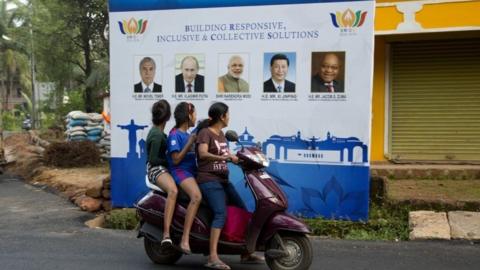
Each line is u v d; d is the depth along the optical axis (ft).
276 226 18.24
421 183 34.60
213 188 19.02
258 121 28.17
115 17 30.09
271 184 18.71
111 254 22.70
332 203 27.35
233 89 28.50
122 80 30.22
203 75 28.91
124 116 30.32
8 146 88.02
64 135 82.89
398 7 38.24
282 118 27.84
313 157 27.48
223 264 18.88
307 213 27.71
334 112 27.12
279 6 27.58
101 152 56.95
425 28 37.86
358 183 26.94
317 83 27.27
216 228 18.78
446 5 37.32
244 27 28.17
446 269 19.98
